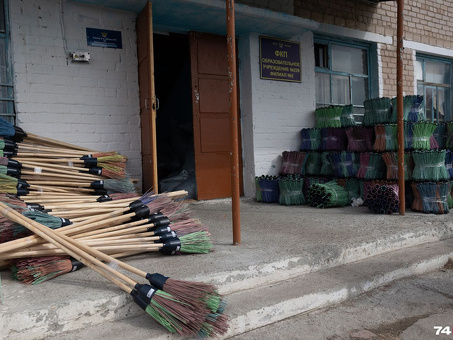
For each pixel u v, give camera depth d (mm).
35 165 3691
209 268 2611
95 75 4875
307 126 6723
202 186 5895
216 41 6016
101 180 3904
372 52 7664
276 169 6398
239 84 6289
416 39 8266
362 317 2520
